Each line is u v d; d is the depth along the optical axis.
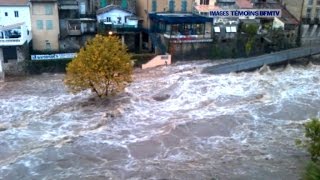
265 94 39.47
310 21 64.62
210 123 32.56
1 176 24.61
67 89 43.00
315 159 21.88
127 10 58.16
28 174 24.86
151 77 47.03
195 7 61.84
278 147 28.47
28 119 34.38
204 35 56.78
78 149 28.25
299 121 33.03
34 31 52.53
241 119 33.34
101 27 54.91
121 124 32.84
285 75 46.75
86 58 36.62
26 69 48.25
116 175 24.72
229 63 49.72
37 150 28.06
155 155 27.44
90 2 61.03
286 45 61.38
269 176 24.47
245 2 66.25
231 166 25.80
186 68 50.97
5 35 47.72
